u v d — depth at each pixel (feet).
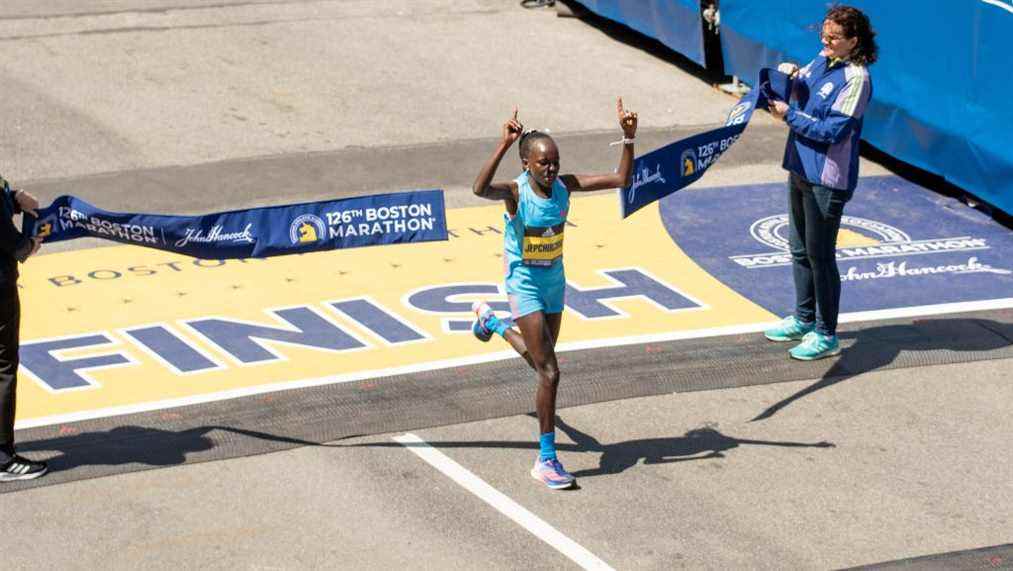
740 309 40.57
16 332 29.30
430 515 28.68
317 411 33.40
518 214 29.40
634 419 33.35
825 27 35.01
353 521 28.37
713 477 30.55
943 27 49.03
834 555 27.48
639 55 69.41
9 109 57.67
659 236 46.47
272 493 29.48
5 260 28.81
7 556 26.89
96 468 30.35
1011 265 44.34
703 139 34.65
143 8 73.41
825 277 36.22
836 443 32.37
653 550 27.50
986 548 27.81
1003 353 37.45
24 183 49.67
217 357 36.52
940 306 40.83
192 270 42.63
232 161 52.80
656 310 40.32
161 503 28.96
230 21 71.82
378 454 31.24
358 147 54.80
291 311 39.75
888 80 52.31
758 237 46.62
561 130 57.57
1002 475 31.01
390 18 73.72
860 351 37.50
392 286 41.70
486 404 33.91
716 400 34.47
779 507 29.35
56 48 66.28
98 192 49.14
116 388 34.60
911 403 34.55
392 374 35.60
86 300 40.22
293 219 31.42
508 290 29.96
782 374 36.04
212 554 27.04
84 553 27.04
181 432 32.17
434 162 53.31
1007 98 46.37
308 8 74.90
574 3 76.02
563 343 37.70
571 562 26.96
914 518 29.01
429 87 62.75
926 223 48.08
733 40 62.18
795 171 35.65
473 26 73.10
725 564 27.04
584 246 45.34
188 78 62.69
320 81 63.00
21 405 33.53
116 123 56.59
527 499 29.40
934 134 49.93
